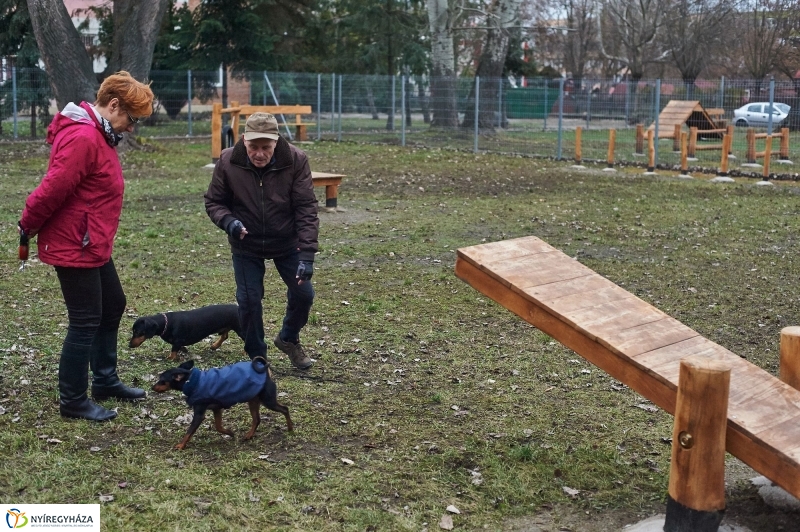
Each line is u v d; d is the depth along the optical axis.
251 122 5.25
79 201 4.56
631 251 10.81
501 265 4.33
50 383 5.48
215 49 35.41
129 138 22.31
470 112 27.19
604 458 4.68
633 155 24.30
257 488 4.13
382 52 40.59
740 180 19.28
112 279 5.03
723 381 3.32
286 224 5.57
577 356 6.57
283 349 6.02
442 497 4.16
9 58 27.94
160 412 5.09
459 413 5.30
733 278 9.41
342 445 4.73
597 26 48.03
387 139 27.86
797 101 23.25
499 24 31.00
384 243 10.95
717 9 41.88
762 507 4.19
